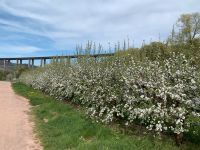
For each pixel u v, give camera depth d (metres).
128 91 12.50
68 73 23.27
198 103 10.78
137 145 10.86
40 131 14.46
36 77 42.09
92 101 15.84
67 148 11.28
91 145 10.51
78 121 14.56
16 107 23.56
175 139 11.33
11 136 13.53
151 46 14.52
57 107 20.45
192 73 11.29
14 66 109.69
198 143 11.41
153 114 11.09
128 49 15.48
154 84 11.53
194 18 37.16
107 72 15.17
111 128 13.18
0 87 51.88
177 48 14.66
